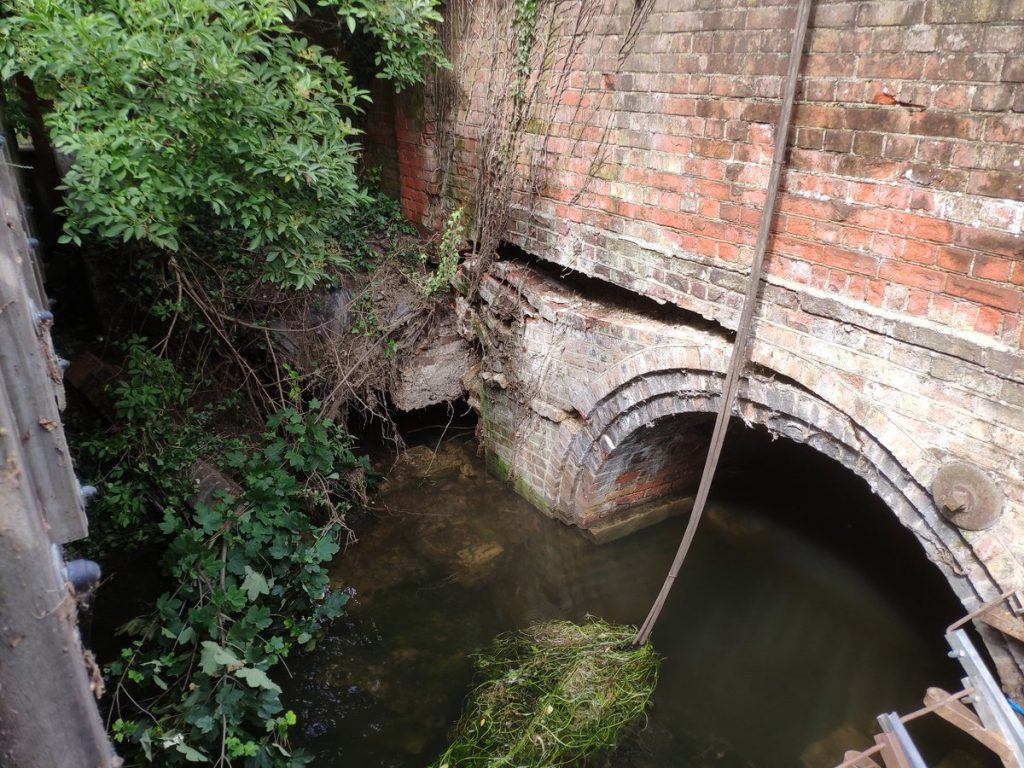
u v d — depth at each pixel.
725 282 4.02
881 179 3.15
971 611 3.29
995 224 2.81
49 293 6.78
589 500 5.78
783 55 3.37
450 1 5.59
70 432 5.69
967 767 3.92
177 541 4.39
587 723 4.25
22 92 5.96
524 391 5.93
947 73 2.82
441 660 4.82
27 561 1.12
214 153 4.20
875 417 3.43
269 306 6.13
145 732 3.57
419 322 6.44
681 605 5.45
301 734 4.26
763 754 4.26
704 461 6.26
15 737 1.23
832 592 5.64
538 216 5.30
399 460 6.86
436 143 6.20
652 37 4.02
